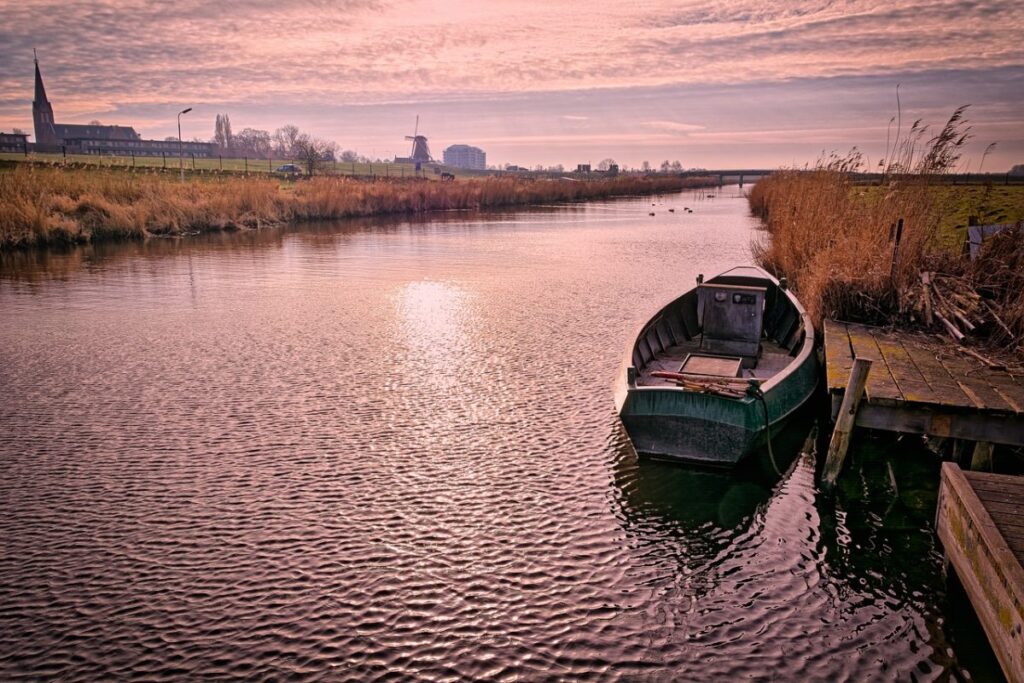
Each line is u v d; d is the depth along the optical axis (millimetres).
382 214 47562
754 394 8453
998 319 10727
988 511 5797
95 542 7301
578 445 9758
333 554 7141
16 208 28547
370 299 19250
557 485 8656
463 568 6945
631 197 76875
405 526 7688
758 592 6684
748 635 6070
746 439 8367
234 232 35531
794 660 5773
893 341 11094
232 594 6504
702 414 8500
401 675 5543
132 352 13977
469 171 157875
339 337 15227
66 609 6277
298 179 62969
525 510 8062
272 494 8320
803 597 6613
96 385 12008
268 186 42750
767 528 7832
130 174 49000
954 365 9742
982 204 18031
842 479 8961
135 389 11820
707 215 49531
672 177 110250
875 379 9086
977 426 8109
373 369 13000
